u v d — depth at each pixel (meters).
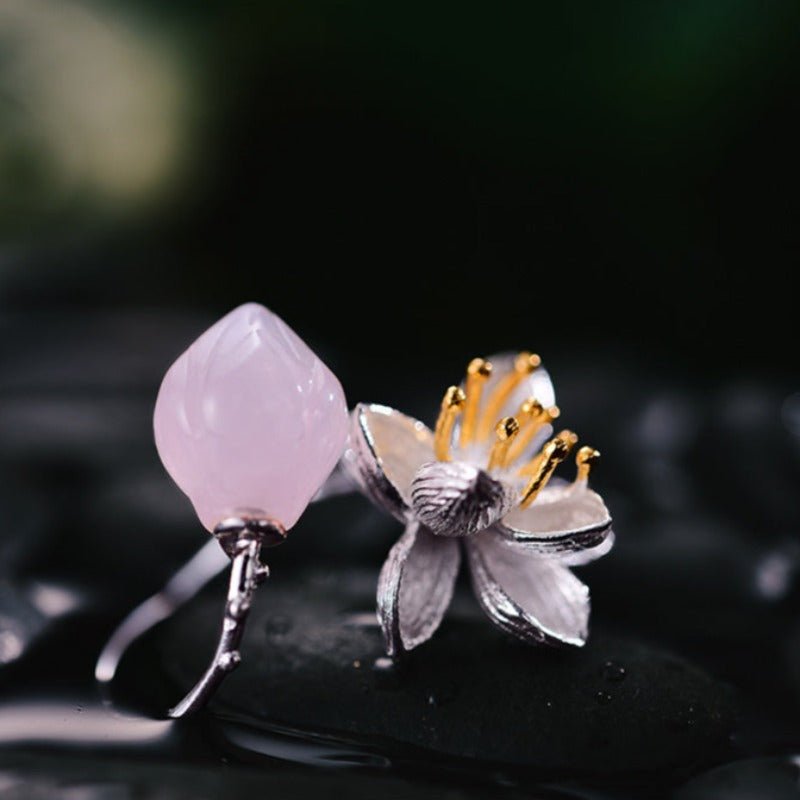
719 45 0.24
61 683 0.12
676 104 0.24
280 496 0.11
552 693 0.12
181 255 0.24
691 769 0.11
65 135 0.23
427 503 0.11
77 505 0.15
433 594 0.12
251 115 0.24
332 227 0.24
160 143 0.24
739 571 0.14
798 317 0.23
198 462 0.11
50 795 0.11
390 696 0.12
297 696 0.12
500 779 0.11
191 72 0.24
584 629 0.12
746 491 0.16
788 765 0.11
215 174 0.24
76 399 0.17
